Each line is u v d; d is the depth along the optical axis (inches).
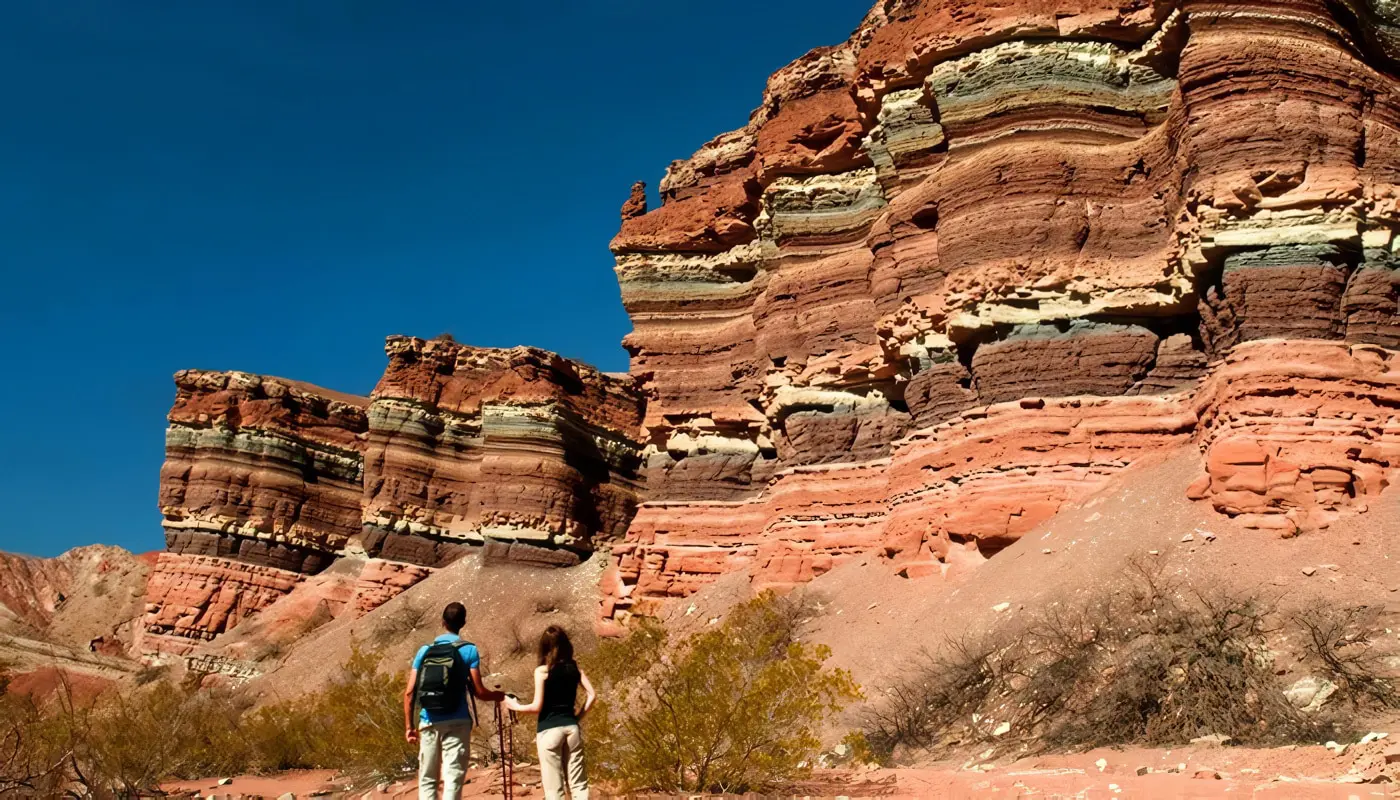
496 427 2139.5
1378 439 807.7
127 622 2965.1
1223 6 946.1
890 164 1273.4
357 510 2527.1
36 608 3095.5
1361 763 445.7
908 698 772.0
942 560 1015.6
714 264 1786.4
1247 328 873.5
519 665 1662.2
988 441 1021.8
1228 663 601.0
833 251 1430.9
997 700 714.2
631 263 1834.4
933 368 1133.7
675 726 558.6
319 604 2282.2
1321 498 770.8
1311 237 874.1
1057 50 1104.8
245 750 1037.2
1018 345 1040.2
